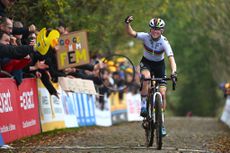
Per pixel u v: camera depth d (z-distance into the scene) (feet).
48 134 66.69
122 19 112.98
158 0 122.31
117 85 104.01
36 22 74.69
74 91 69.00
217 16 138.21
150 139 56.24
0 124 55.36
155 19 57.06
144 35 57.36
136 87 121.39
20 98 60.90
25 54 54.80
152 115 55.83
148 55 57.98
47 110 69.36
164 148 55.57
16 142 57.93
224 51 161.89
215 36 150.41
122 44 150.51
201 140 67.10
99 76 81.71
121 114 112.98
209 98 262.88
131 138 66.28
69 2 80.33
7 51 54.13
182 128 98.37
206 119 147.54
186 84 270.26
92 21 91.81
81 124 85.71
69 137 64.95
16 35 63.52
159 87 56.70
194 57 232.12
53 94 67.10
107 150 52.85
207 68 237.66
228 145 62.39
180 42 222.07
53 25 75.92
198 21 154.10
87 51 70.38
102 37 106.52
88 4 91.30
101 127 91.25
